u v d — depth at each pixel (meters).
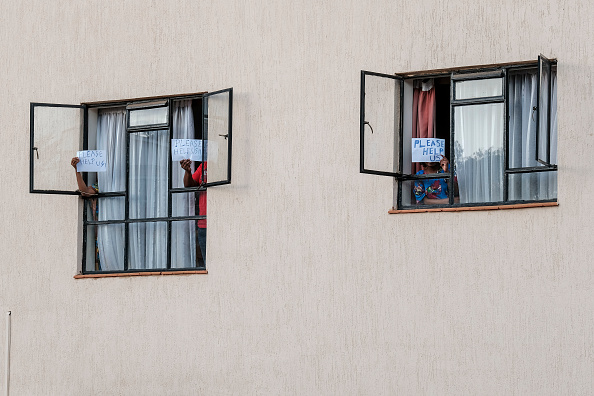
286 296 22.20
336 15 22.28
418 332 20.83
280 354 22.14
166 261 23.95
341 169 21.91
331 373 21.58
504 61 20.67
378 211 21.44
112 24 24.56
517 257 20.14
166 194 24.08
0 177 25.28
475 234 20.53
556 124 20.34
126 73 24.33
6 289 24.97
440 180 21.34
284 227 22.36
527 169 20.48
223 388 22.66
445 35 21.22
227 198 23.05
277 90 22.73
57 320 24.44
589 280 19.58
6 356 23.77
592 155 19.78
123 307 23.81
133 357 23.62
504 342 20.09
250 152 22.89
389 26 21.75
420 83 21.73
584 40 20.08
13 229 25.05
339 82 22.12
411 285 20.98
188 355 23.09
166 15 24.03
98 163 24.34
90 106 24.73
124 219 24.39
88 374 24.03
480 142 20.98
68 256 24.50
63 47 24.97
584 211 19.73
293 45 22.66
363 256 21.50
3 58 25.34
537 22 20.45
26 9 25.34
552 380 19.66
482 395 20.17
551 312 19.78
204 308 23.03
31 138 24.05
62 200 24.69
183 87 23.73
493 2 20.84
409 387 20.81
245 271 22.69
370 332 21.28
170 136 24.02
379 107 21.44
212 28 23.53
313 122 22.28
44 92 25.05
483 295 20.36
